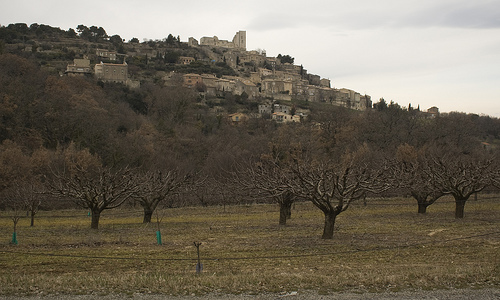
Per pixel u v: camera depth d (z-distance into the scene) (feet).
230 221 127.34
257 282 52.85
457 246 76.33
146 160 245.24
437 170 138.00
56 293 49.67
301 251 76.02
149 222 125.70
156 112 404.36
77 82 378.53
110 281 53.31
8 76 298.35
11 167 180.55
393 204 168.66
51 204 177.88
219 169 242.37
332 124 329.11
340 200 90.53
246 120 441.68
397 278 53.31
